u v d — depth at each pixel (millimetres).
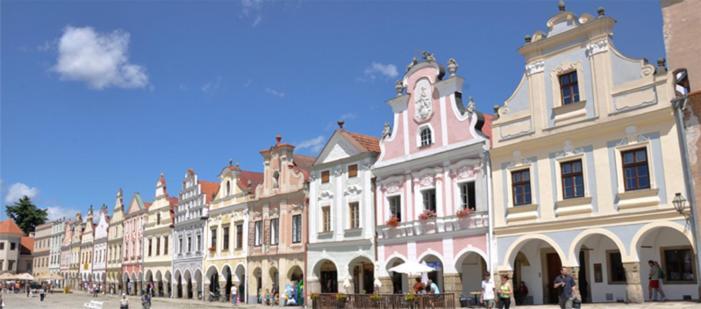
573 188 28812
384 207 38312
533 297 31484
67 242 103625
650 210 25734
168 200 67375
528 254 32000
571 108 29234
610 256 29156
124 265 77500
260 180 56938
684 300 26125
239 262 52188
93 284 85875
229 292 54406
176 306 49812
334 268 43000
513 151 31344
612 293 28797
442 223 34438
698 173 24609
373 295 30734
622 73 27703
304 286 43875
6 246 121875
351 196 41125
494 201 31891
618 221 26734
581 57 29344
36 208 141625
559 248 28656
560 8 30547
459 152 34125
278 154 49031
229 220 54750
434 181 35406
